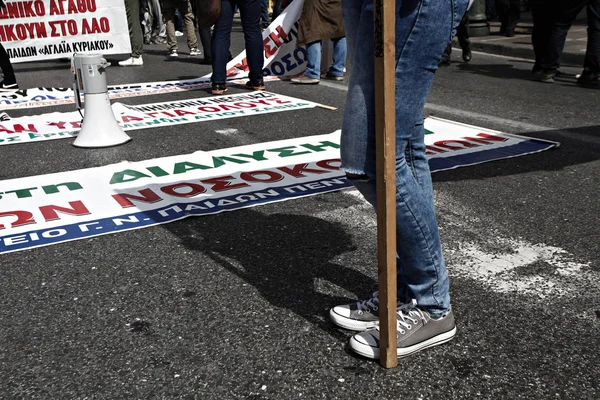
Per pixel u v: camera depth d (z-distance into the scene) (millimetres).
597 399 1823
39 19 9289
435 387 1879
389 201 1787
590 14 7219
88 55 4727
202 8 6668
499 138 4734
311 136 4914
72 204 3473
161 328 2232
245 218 3252
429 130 4992
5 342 2168
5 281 2613
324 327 2215
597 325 2225
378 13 1670
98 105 4789
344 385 1894
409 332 2027
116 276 2637
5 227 3164
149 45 13305
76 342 2158
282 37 8266
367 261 2740
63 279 2621
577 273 2615
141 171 4043
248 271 2656
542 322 2242
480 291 2471
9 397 1873
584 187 3672
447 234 3027
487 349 2076
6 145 4871
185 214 3299
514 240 2949
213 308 2359
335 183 3775
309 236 3016
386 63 1680
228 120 5602
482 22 12320
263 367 1991
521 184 3729
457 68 8961
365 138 1856
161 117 5766
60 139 5043
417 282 2049
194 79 8039
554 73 7645
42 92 7094
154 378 1947
